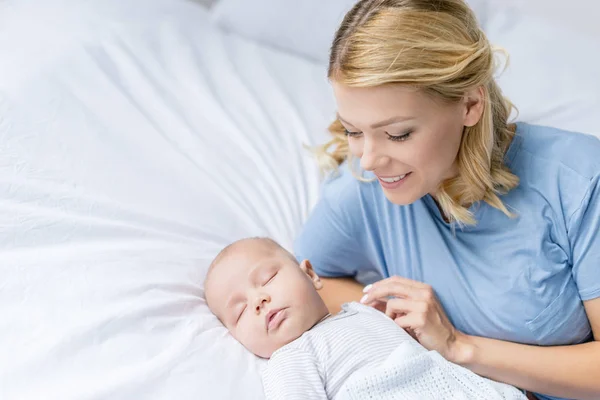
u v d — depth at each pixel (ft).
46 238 4.35
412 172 3.73
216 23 8.40
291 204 5.53
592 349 4.01
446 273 4.32
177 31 7.63
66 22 7.34
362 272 5.18
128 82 6.43
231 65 7.28
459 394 3.76
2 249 4.23
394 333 4.12
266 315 4.18
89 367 3.60
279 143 6.15
